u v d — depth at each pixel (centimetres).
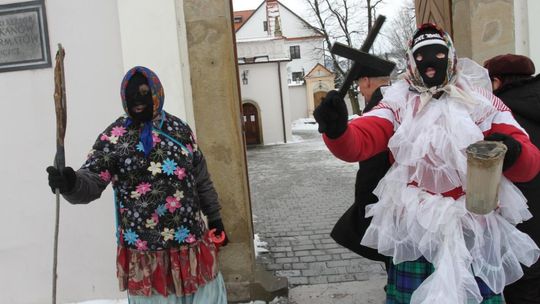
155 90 223
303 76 4388
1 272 365
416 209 191
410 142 193
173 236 228
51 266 363
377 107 207
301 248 530
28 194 360
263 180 1143
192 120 353
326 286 409
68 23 349
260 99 2414
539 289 240
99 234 360
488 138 179
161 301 231
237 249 369
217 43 347
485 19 375
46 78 353
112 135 226
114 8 346
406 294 205
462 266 184
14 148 358
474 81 205
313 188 962
